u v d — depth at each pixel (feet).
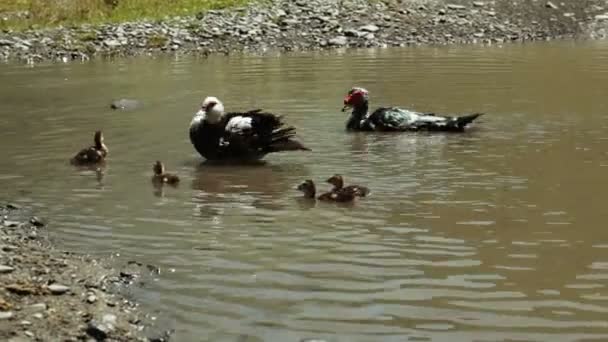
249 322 24.52
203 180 41.37
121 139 50.65
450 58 86.22
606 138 48.49
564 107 58.08
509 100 60.95
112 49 97.45
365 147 47.91
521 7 118.42
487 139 49.06
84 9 110.52
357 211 35.32
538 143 47.60
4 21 107.04
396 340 23.25
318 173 42.27
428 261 29.14
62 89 70.28
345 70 77.92
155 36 101.96
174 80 73.67
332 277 27.78
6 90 70.64
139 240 32.07
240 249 30.76
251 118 45.52
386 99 61.67
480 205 35.83
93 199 37.99
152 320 24.85
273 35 103.91
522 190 38.06
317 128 53.06
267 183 40.57
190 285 27.40
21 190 39.73
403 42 102.68
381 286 26.96
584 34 108.47
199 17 110.22
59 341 23.32
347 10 113.80
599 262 28.89
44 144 49.65
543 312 24.89
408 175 41.22
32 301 26.07
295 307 25.48
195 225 33.86
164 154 46.96
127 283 27.73
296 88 67.51
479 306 25.35
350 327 24.07
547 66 78.59
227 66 82.99
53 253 30.71
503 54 89.20
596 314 24.72
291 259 29.58
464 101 60.80
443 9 116.47
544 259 29.22
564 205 35.60
